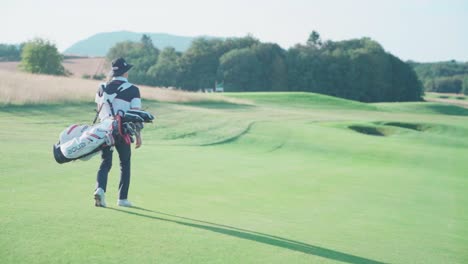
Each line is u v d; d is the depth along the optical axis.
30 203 5.47
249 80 108.06
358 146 20.95
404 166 16.70
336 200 8.02
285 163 13.62
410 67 114.75
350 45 118.31
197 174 9.68
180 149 15.22
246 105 46.31
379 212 7.24
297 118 35.78
